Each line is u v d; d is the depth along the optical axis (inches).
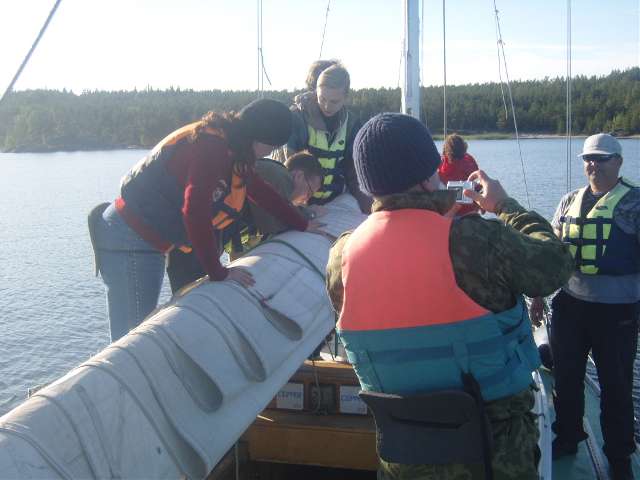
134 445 75.4
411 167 75.0
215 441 84.4
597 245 151.3
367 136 76.3
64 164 1883.6
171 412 81.7
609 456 155.6
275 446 133.7
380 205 77.9
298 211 137.5
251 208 139.8
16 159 2078.0
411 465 76.1
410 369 75.0
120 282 117.8
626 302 151.5
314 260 125.6
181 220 114.0
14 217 1000.2
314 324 113.3
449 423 74.3
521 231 78.7
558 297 160.2
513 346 75.0
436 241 73.2
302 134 155.7
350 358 79.7
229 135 106.5
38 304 531.2
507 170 1183.6
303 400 136.3
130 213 113.9
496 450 74.0
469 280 72.2
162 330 88.6
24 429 68.1
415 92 225.1
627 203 150.3
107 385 77.1
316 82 159.0
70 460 69.0
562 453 163.8
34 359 422.9
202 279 112.6
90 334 466.0
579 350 158.6
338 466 132.8
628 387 153.9
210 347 90.7
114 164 1843.0
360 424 132.1
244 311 100.8
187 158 110.3
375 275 75.0
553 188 968.3
